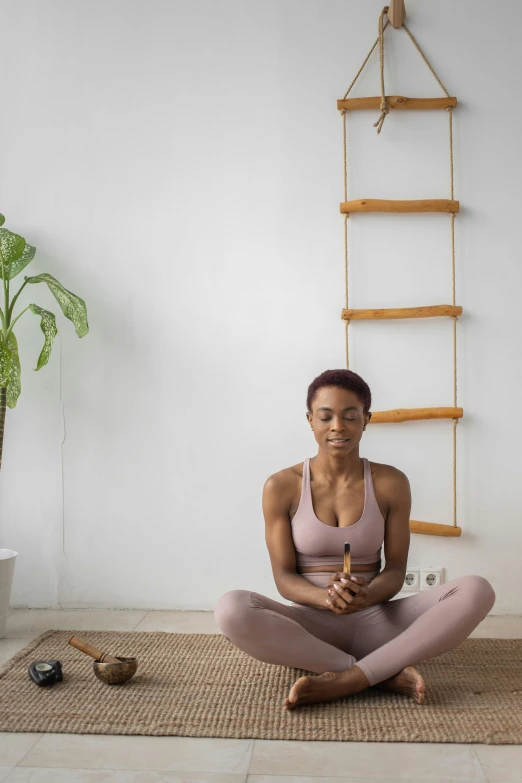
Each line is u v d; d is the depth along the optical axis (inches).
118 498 121.6
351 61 120.8
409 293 119.5
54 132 123.0
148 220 121.9
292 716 77.9
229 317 121.0
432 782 64.6
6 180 123.2
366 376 119.4
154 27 122.4
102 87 122.8
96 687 86.1
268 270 120.6
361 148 120.3
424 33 120.2
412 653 81.7
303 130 120.9
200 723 76.1
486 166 119.3
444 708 79.9
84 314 112.1
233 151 121.3
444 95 119.8
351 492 90.0
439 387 118.9
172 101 122.0
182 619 115.7
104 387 122.0
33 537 122.5
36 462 122.6
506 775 65.7
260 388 120.5
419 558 118.3
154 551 121.3
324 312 120.0
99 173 122.6
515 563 117.9
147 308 121.6
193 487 121.0
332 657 83.9
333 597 80.5
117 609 121.2
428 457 118.6
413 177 120.0
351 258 120.0
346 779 65.2
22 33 123.6
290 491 90.8
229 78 121.5
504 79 119.5
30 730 74.7
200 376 121.1
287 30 121.3
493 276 118.8
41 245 122.7
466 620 82.0
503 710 79.3
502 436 118.4
